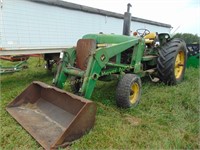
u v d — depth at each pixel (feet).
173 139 8.20
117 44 11.10
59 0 20.33
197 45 21.74
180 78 15.65
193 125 9.23
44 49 19.39
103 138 8.28
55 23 20.24
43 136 8.20
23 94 11.09
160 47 15.16
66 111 9.40
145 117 10.16
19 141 8.08
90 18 24.31
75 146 7.68
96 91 13.82
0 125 9.29
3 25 15.92
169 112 10.66
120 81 10.78
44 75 20.84
